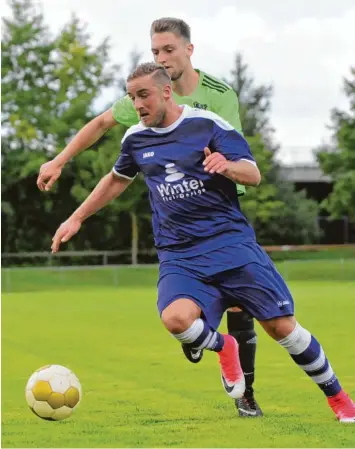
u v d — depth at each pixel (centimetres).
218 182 548
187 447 504
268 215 4866
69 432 569
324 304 2011
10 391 807
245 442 516
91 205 602
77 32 4750
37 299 2441
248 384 622
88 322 1650
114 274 3288
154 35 616
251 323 620
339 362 989
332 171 4800
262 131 5678
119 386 825
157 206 564
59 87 4797
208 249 552
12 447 521
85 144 650
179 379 874
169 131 551
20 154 4759
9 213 4769
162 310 546
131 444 519
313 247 5116
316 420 596
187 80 626
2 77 4747
